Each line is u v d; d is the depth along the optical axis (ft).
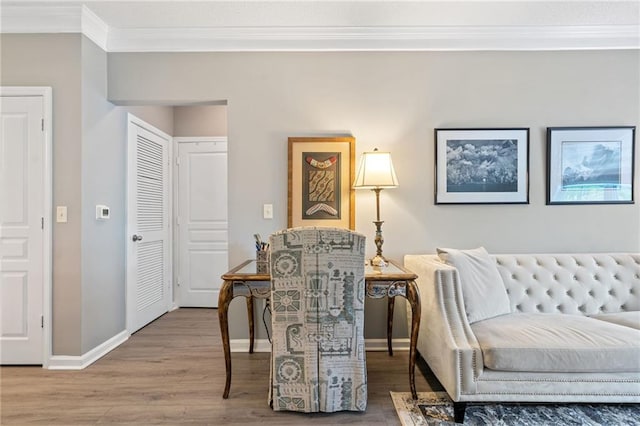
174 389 7.00
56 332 8.01
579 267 7.88
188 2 7.73
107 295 9.12
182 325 11.19
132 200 10.44
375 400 6.55
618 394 5.76
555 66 9.07
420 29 8.85
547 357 5.63
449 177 9.07
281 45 9.02
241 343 9.09
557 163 9.02
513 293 7.61
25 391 6.92
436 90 9.09
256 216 9.09
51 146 8.05
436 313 6.51
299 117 9.12
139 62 9.09
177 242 13.29
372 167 8.12
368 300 9.05
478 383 5.77
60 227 8.05
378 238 8.12
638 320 6.74
